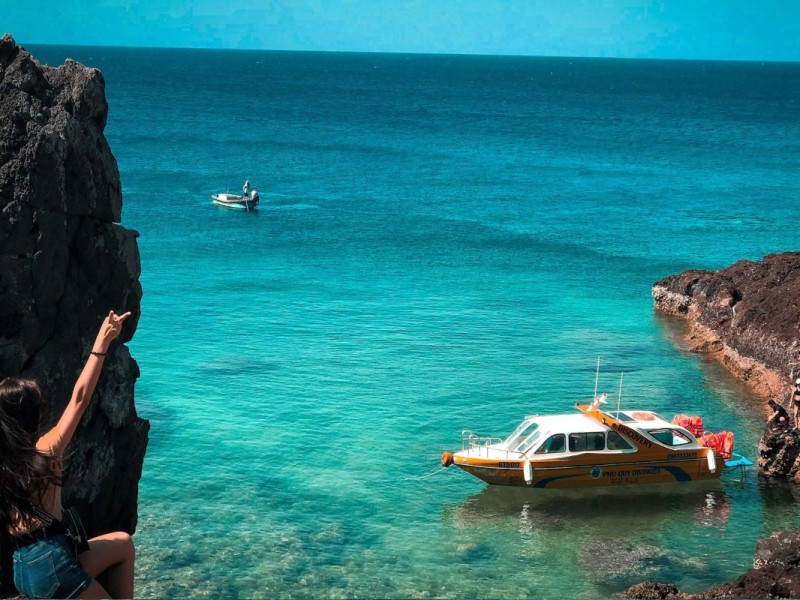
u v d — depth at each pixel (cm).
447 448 3148
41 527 503
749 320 4206
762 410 3719
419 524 2589
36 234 1683
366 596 2167
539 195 9994
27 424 493
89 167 1791
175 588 2161
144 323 4662
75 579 505
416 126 18475
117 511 1933
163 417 3334
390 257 6650
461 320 4944
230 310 5003
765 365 3969
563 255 6862
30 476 487
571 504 2778
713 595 1919
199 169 11225
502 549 2464
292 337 4491
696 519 2702
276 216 8294
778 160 13688
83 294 1811
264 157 12725
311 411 3447
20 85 1730
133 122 16850
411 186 10500
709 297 4691
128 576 557
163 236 7194
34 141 1673
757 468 3077
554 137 16825
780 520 2714
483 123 19550
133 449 1944
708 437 3083
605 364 4238
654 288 5284
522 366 4141
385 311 5094
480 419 3441
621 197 9900
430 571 2317
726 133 18100
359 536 2495
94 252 1830
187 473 2852
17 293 1655
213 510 2605
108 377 1848
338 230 7681
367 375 3916
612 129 18688
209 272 6009
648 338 4709
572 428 2902
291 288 5603
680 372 4172
